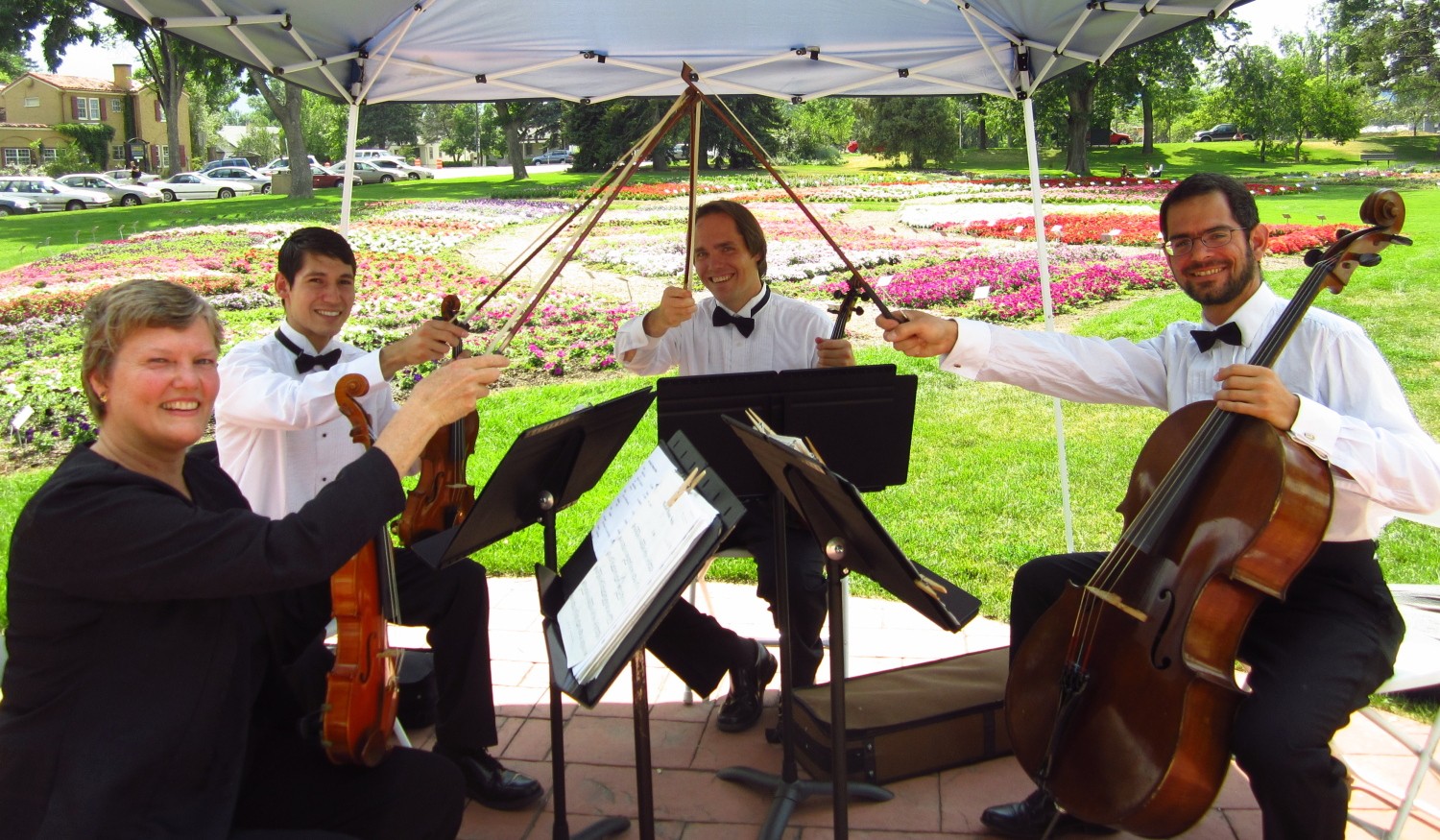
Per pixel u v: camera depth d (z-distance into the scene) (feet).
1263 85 117.29
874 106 107.86
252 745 6.90
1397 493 7.11
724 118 9.86
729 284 11.67
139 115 181.68
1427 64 139.85
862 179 85.35
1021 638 9.10
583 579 6.82
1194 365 8.61
